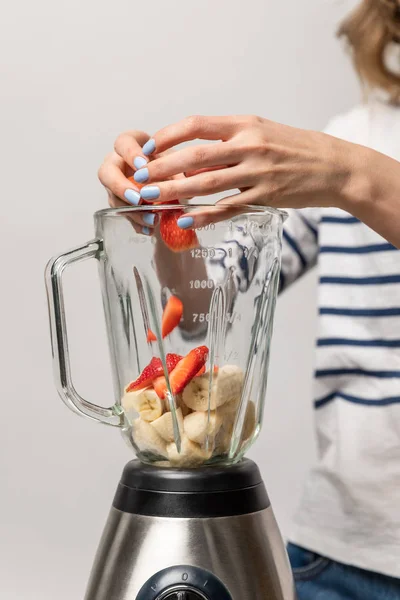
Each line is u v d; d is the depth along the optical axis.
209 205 0.67
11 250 1.78
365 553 1.05
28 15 1.73
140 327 0.71
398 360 1.06
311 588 1.10
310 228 1.22
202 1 1.70
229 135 0.71
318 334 1.13
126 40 1.72
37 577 1.80
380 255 1.07
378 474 1.06
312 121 1.72
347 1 1.67
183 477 0.69
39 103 1.75
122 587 0.68
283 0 1.70
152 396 0.70
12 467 1.81
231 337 0.71
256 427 0.75
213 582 0.67
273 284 0.74
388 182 0.76
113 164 0.81
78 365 1.78
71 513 1.81
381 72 1.15
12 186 1.76
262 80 1.72
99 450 1.79
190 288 0.69
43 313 1.79
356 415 1.08
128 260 0.70
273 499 1.77
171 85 1.72
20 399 1.80
